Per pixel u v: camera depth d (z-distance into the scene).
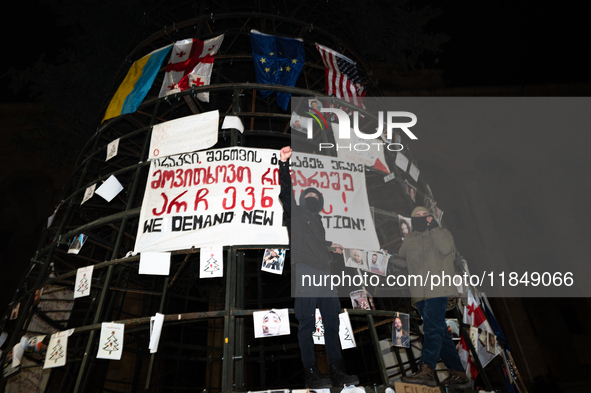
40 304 9.05
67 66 11.89
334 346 4.57
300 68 8.91
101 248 13.47
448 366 5.18
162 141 6.93
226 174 6.39
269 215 6.08
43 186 19.02
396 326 5.75
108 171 11.49
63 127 13.02
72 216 10.02
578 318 17.97
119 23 12.24
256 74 8.61
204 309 15.36
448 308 5.50
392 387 4.65
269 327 4.98
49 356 5.27
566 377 16.47
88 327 5.34
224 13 9.47
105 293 5.72
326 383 4.36
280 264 5.85
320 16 11.94
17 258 17.31
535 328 17.91
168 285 8.21
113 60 12.36
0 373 6.05
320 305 4.73
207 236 5.84
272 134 8.23
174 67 8.37
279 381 12.84
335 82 9.40
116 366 12.15
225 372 4.58
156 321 5.15
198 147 6.73
